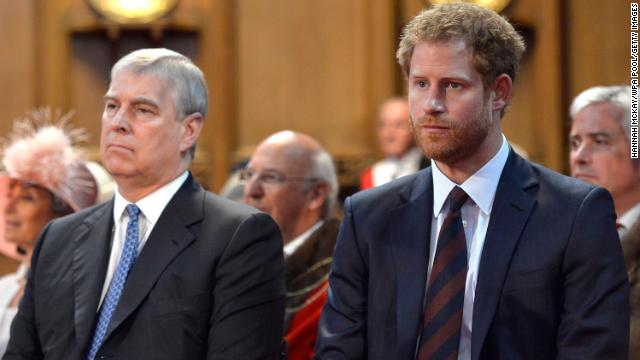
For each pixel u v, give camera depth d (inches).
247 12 818.8
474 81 252.8
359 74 804.6
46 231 309.3
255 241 284.4
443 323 252.8
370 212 275.1
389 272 265.1
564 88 792.9
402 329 257.0
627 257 326.3
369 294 267.4
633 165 350.0
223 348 271.0
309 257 383.2
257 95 815.7
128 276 282.4
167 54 295.6
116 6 807.1
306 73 812.0
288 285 376.8
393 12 799.7
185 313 274.2
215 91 810.8
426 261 262.8
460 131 252.8
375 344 262.4
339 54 808.3
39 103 811.4
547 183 263.4
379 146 791.7
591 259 248.7
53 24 815.1
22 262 386.0
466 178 263.9
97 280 288.2
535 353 248.8
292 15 815.1
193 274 278.4
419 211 269.1
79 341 279.3
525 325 249.1
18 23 816.3
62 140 390.9
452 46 252.4
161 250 283.0
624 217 348.2
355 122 802.8
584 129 355.9
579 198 256.1
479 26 254.4
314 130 808.3
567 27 794.2
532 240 253.9
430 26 255.8
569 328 246.8
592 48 787.4
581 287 248.2
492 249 254.7
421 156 602.2
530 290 249.6
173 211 290.0
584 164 355.9
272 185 398.6
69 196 383.6
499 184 263.0
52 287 293.9
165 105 288.2
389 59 797.2
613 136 350.9
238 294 276.5
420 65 254.8
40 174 381.1
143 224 292.5
